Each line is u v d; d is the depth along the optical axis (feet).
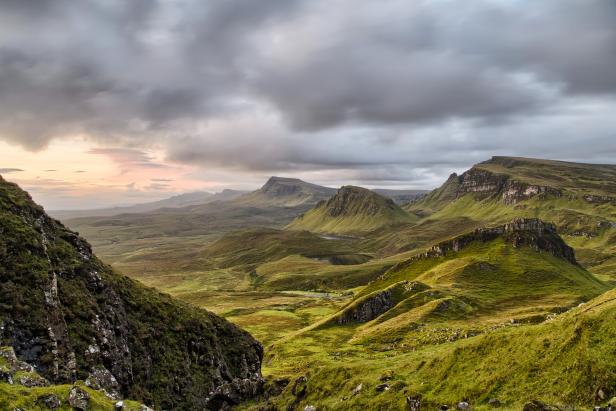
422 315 531.09
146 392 231.91
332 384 233.14
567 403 137.59
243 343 326.65
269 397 279.28
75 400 139.54
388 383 200.34
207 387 265.34
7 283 206.18
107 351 222.48
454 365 191.52
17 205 255.70
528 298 639.76
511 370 166.40
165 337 271.49
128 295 280.92
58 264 246.06
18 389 133.28
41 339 195.42
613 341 145.89
